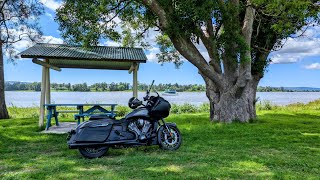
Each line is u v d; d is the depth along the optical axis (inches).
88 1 489.1
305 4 422.6
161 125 295.3
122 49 503.8
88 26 503.8
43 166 236.1
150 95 295.1
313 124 501.7
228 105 520.7
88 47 480.7
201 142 339.6
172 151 289.7
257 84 559.2
